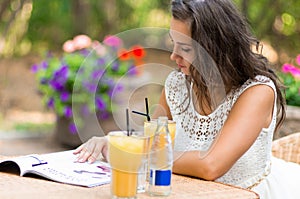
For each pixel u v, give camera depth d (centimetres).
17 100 709
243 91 187
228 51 185
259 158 195
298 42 690
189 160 174
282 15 686
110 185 144
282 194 197
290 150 240
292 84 412
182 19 182
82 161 177
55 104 509
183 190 155
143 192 150
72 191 149
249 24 197
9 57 742
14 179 160
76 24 764
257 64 191
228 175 196
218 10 184
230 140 177
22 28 748
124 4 752
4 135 582
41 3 751
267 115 187
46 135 587
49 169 166
